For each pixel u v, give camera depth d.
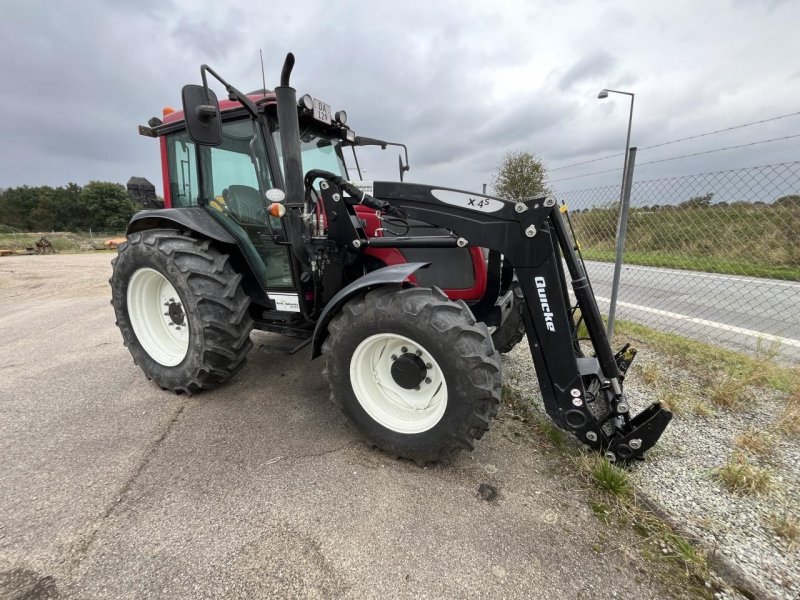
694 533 1.53
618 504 1.67
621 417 1.94
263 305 2.82
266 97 2.37
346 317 1.94
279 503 1.69
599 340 1.93
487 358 1.72
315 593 1.30
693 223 5.25
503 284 3.00
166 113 3.10
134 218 2.85
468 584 1.33
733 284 5.37
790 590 1.31
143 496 1.73
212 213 2.83
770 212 4.71
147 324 2.86
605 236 5.90
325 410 2.49
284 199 2.26
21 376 3.03
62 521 1.60
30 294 6.86
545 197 1.82
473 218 2.00
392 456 2.02
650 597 1.29
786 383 2.71
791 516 1.61
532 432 2.22
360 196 2.12
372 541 1.50
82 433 2.23
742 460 1.88
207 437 2.19
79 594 1.30
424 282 2.62
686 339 3.67
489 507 1.67
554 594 1.30
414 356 1.93
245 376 3.01
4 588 1.31
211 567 1.39
